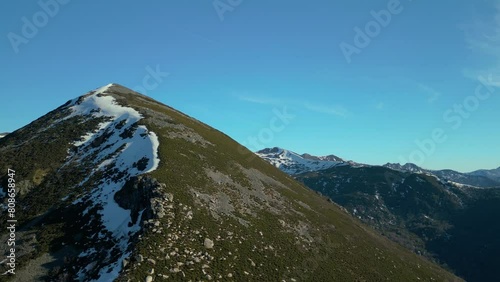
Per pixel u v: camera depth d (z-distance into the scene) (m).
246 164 88.31
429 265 96.75
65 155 74.44
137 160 66.44
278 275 47.91
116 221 52.16
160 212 49.16
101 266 42.81
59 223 53.41
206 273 42.03
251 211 63.09
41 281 43.28
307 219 73.56
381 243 90.38
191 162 69.12
